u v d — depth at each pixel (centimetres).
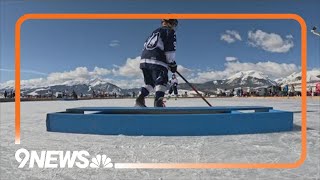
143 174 202
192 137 332
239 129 351
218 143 296
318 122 468
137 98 450
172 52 440
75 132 368
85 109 399
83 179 194
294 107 909
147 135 346
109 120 354
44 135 354
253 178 190
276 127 366
